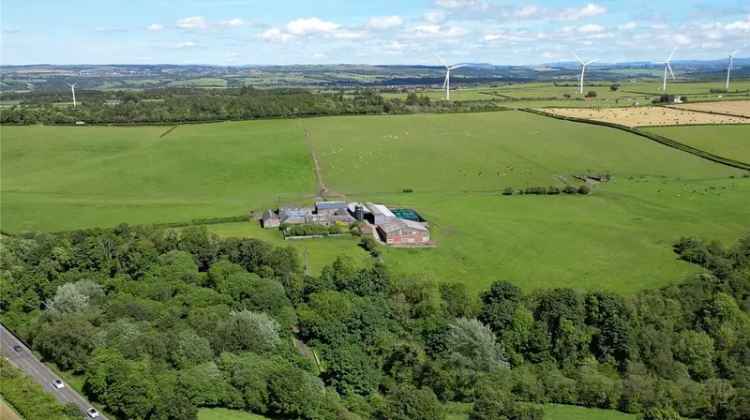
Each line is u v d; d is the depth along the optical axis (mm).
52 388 91312
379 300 117750
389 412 85125
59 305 109562
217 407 85125
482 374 97062
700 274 135500
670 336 111375
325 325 108000
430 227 174625
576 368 105938
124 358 89125
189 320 101625
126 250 135500
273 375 85375
